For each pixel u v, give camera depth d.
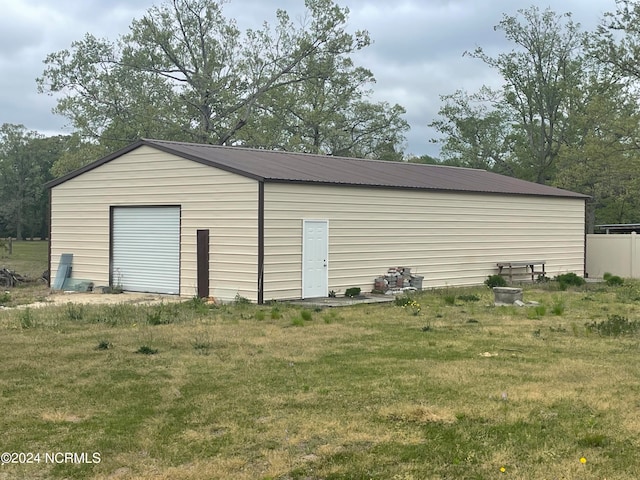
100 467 5.31
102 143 39.34
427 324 12.26
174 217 17.83
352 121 47.41
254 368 8.55
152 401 7.07
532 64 44.19
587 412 6.59
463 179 23.17
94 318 12.77
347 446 5.71
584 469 5.19
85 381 7.89
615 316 12.47
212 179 16.81
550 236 23.98
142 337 10.76
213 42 41.12
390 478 5.06
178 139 40.38
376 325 12.17
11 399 7.14
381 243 18.50
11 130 78.38
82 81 39.59
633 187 36.31
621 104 36.69
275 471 5.18
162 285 18.16
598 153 36.12
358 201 17.89
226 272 16.48
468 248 21.09
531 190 23.67
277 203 16.12
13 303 16.11
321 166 19.75
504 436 5.91
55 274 20.61
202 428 6.20
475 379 7.90
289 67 41.62
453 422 6.29
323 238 17.09
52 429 6.19
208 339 10.56
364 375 8.14
